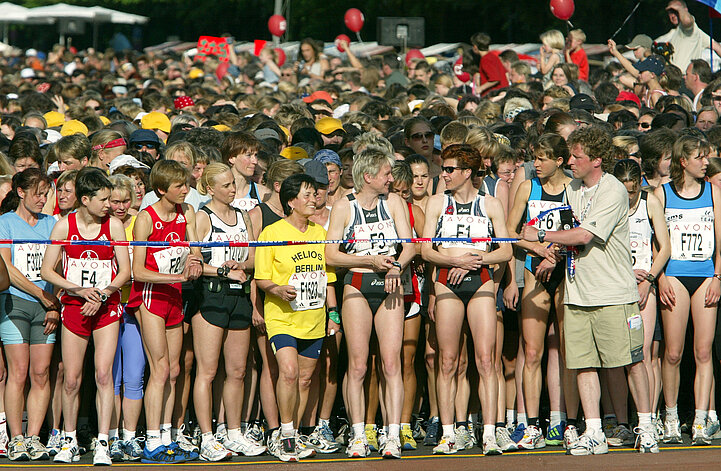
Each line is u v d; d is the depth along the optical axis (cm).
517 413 2377
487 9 11475
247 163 2405
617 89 4444
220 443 2228
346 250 2183
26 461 2181
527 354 2267
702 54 5003
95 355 2144
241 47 11438
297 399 2222
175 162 2136
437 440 2319
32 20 13288
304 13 13112
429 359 2333
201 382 2191
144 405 2247
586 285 2138
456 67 6412
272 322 2169
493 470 2062
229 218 2216
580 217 2172
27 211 2239
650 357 2303
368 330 2184
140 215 2138
